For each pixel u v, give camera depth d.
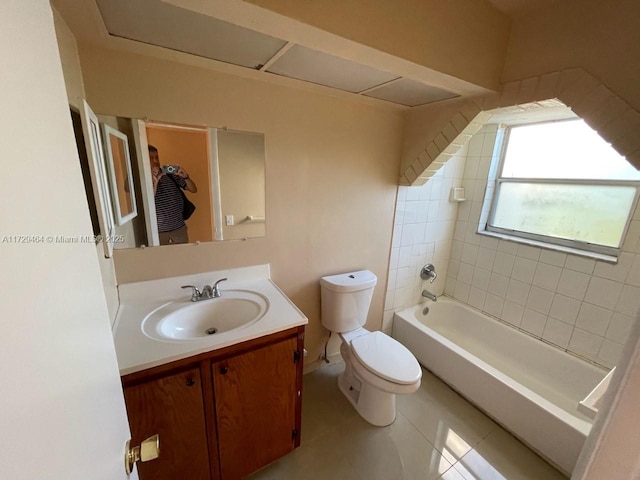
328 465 1.43
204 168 1.35
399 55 1.02
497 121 2.09
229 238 1.50
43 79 0.36
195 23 0.88
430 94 1.49
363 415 1.70
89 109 0.85
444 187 2.34
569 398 1.85
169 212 1.31
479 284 2.42
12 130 0.28
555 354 1.95
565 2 1.13
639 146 1.02
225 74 1.29
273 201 1.58
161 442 1.04
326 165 1.70
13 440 0.26
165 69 1.17
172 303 1.35
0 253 0.26
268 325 1.18
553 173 1.97
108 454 0.49
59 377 0.35
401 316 2.35
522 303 2.14
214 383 1.09
